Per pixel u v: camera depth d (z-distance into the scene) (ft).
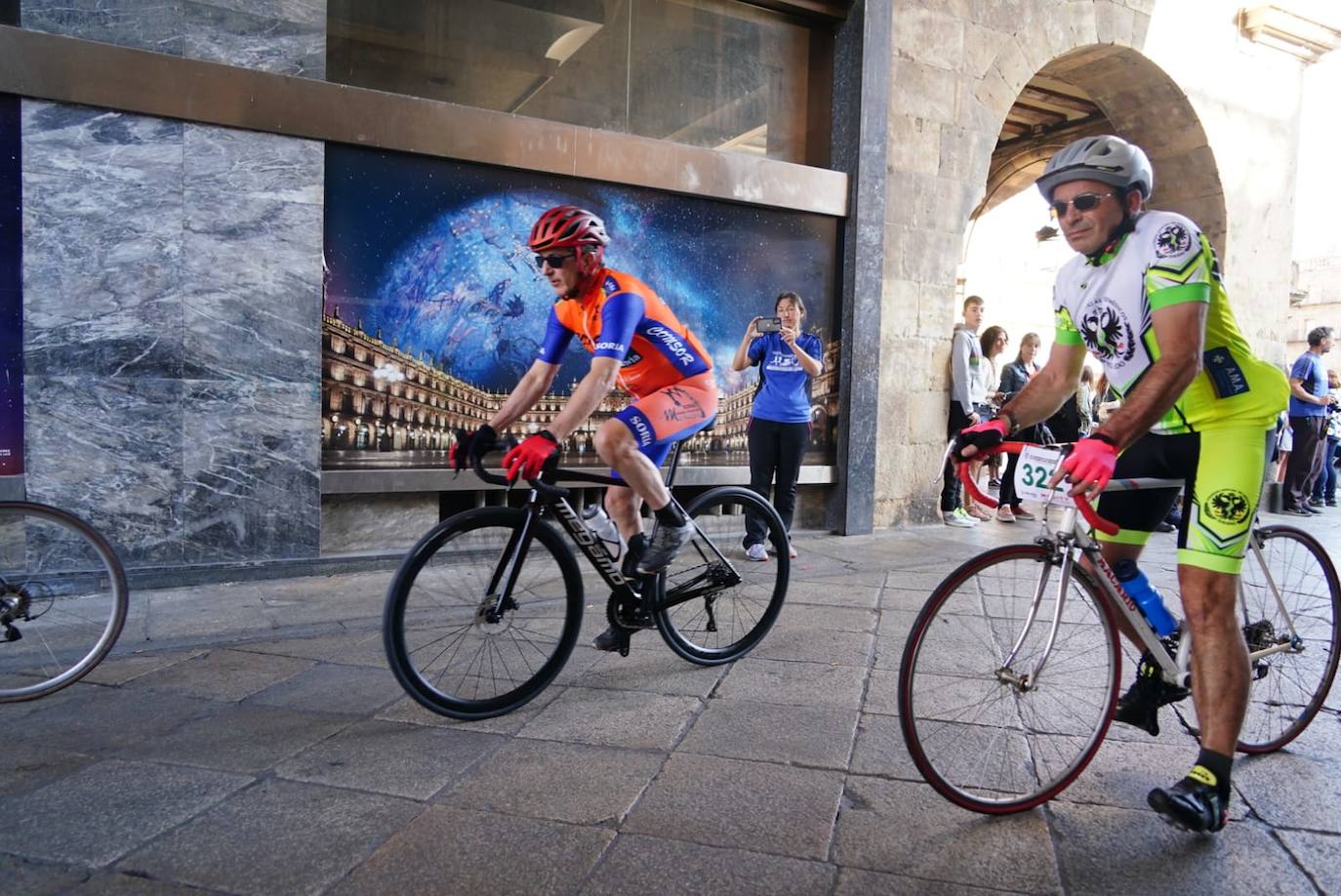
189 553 14.30
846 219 20.27
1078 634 7.43
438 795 7.36
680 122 19.26
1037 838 6.84
